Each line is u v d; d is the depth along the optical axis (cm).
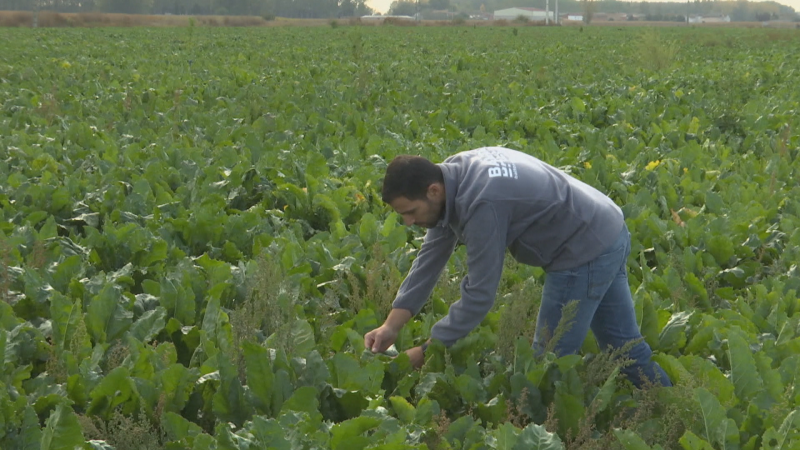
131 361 352
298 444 270
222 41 3161
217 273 457
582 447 315
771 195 677
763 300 459
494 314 420
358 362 365
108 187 646
